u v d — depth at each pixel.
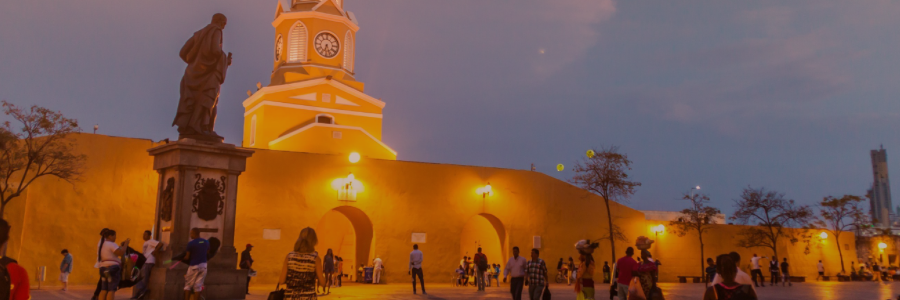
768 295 23.94
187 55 17.61
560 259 31.62
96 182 24.55
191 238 15.18
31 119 22.06
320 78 39.91
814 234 40.19
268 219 26.48
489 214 31.50
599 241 33.94
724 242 37.28
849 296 23.41
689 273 35.81
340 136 37.81
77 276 23.81
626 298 12.46
